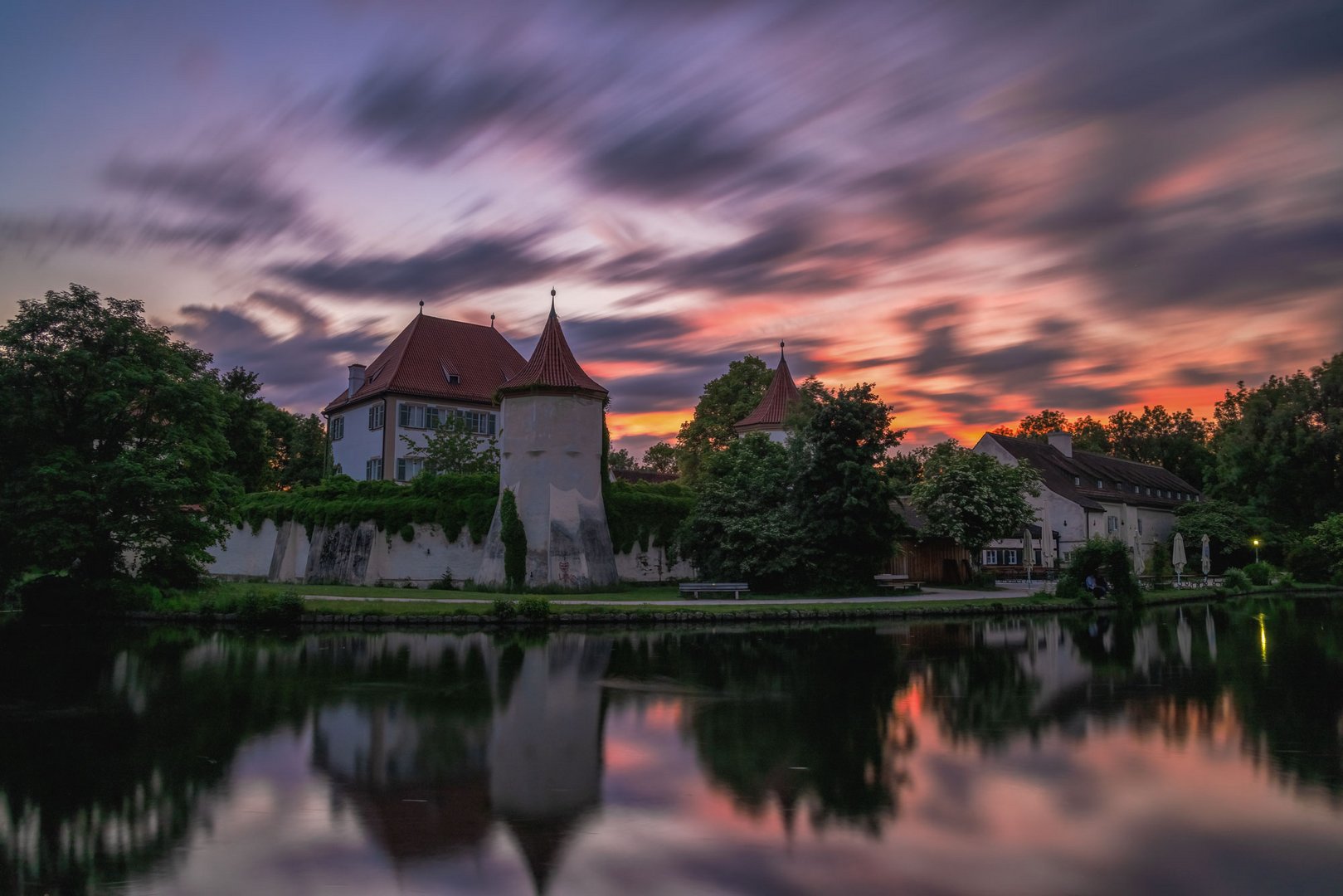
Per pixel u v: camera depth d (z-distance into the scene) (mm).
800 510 38312
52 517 28656
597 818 9680
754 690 17031
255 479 60969
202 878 8102
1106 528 61531
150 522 30891
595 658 21188
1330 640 25875
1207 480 76312
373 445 59656
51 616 29203
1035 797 10398
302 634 25891
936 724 14156
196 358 34219
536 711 15008
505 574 37000
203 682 17625
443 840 9047
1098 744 12906
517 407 38719
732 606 31250
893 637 25969
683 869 8273
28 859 8523
